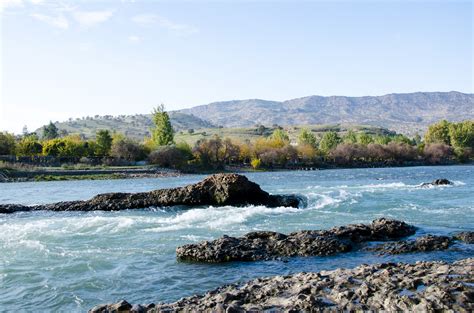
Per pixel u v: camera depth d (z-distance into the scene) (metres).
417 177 82.75
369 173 109.12
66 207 37.53
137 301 13.80
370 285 10.93
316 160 171.75
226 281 15.50
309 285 11.64
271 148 161.50
